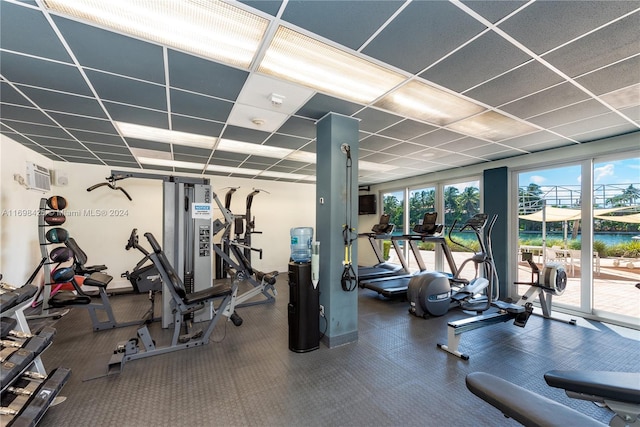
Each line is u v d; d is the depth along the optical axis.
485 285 4.96
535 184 5.12
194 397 2.23
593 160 4.32
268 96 2.80
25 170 4.50
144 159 5.54
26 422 1.68
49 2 1.56
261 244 7.93
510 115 3.24
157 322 4.04
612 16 1.66
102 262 6.07
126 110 3.10
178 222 3.99
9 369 1.74
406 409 2.11
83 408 2.09
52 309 4.17
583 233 4.38
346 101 2.91
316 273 3.09
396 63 2.21
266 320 4.11
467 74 2.36
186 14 1.70
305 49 2.05
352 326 3.32
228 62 2.21
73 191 5.83
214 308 4.60
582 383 1.30
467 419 2.01
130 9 1.64
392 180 8.02
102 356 2.95
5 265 3.99
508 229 5.32
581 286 4.38
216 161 5.73
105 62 2.17
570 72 2.31
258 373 2.60
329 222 3.19
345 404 2.16
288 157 5.38
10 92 2.64
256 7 1.64
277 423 1.95
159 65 2.22
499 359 2.93
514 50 2.02
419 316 4.29
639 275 4.07
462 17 1.69
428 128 3.70
